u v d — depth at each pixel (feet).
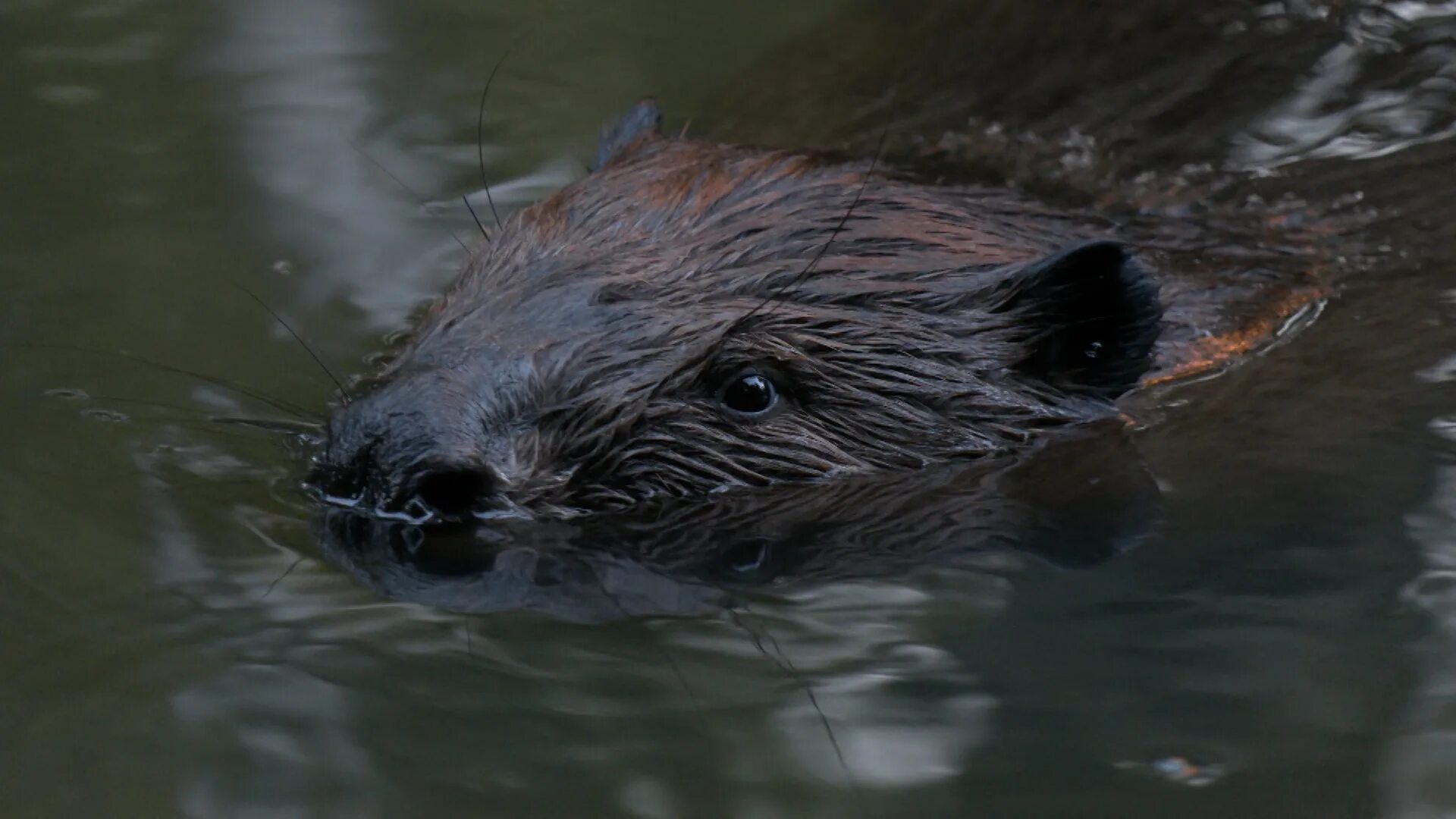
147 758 17.93
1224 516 21.77
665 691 18.92
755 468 22.80
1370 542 20.95
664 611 20.25
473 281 24.23
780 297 23.12
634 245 23.63
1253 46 33.27
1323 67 32.40
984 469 23.27
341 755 17.95
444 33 40.81
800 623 20.02
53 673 19.08
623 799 17.33
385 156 34.76
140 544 21.42
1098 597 20.35
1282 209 28.14
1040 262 23.43
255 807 17.31
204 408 25.03
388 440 21.47
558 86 38.19
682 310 22.76
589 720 18.48
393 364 23.70
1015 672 19.02
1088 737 17.89
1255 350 25.00
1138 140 30.40
